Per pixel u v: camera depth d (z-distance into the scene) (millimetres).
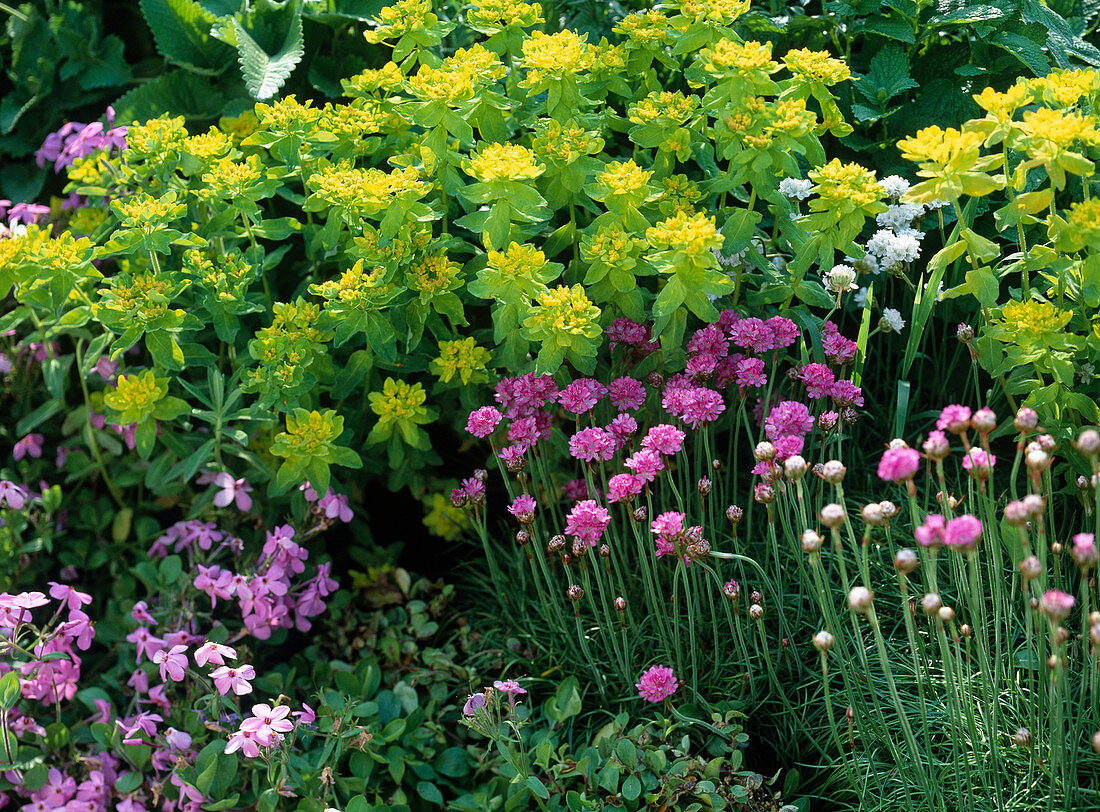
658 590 2188
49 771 2256
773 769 2162
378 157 2625
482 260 2465
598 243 2217
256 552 2748
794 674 2232
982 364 2201
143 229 2350
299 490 2619
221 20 3121
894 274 2541
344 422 2688
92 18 3719
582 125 2406
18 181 3723
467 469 3055
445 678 2480
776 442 2080
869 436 2742
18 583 2809
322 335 2410
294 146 2479
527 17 2461
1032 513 1553
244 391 2434
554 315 2109
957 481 2518
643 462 2020
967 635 1831
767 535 2336
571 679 2273
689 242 2033
